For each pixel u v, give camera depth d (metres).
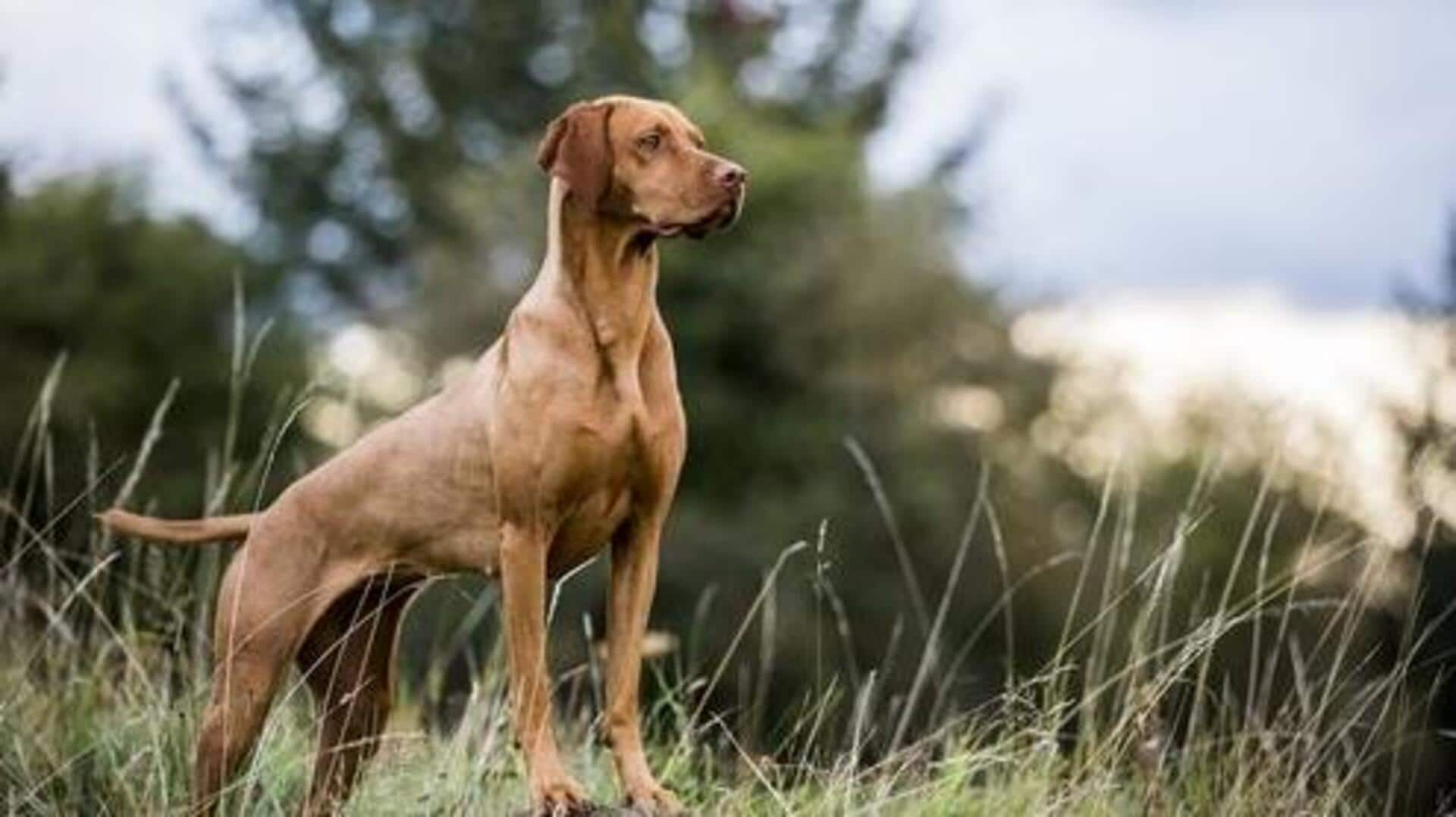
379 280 53.06
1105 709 10.30
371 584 8.40
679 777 9.07
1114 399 38.56
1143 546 31.66
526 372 7.74
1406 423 15.18
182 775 8.64
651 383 7.82
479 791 8.40
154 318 37.84
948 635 31.30
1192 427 37.28
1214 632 8.49
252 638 8.32
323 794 8.54
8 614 9.79
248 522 8.61
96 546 9.96
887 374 36.16
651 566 7.97
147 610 10.18
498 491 7.78
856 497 34.00
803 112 51.53
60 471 29.25
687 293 36.59
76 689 9.55
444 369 38.19
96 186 39.78
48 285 37.56
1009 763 8.97
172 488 33.03
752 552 31.81
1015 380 37.41
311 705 9.35
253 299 40.06
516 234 38.53
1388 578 12.78
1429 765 11.09
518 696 7.72
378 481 8.23
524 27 52.47
